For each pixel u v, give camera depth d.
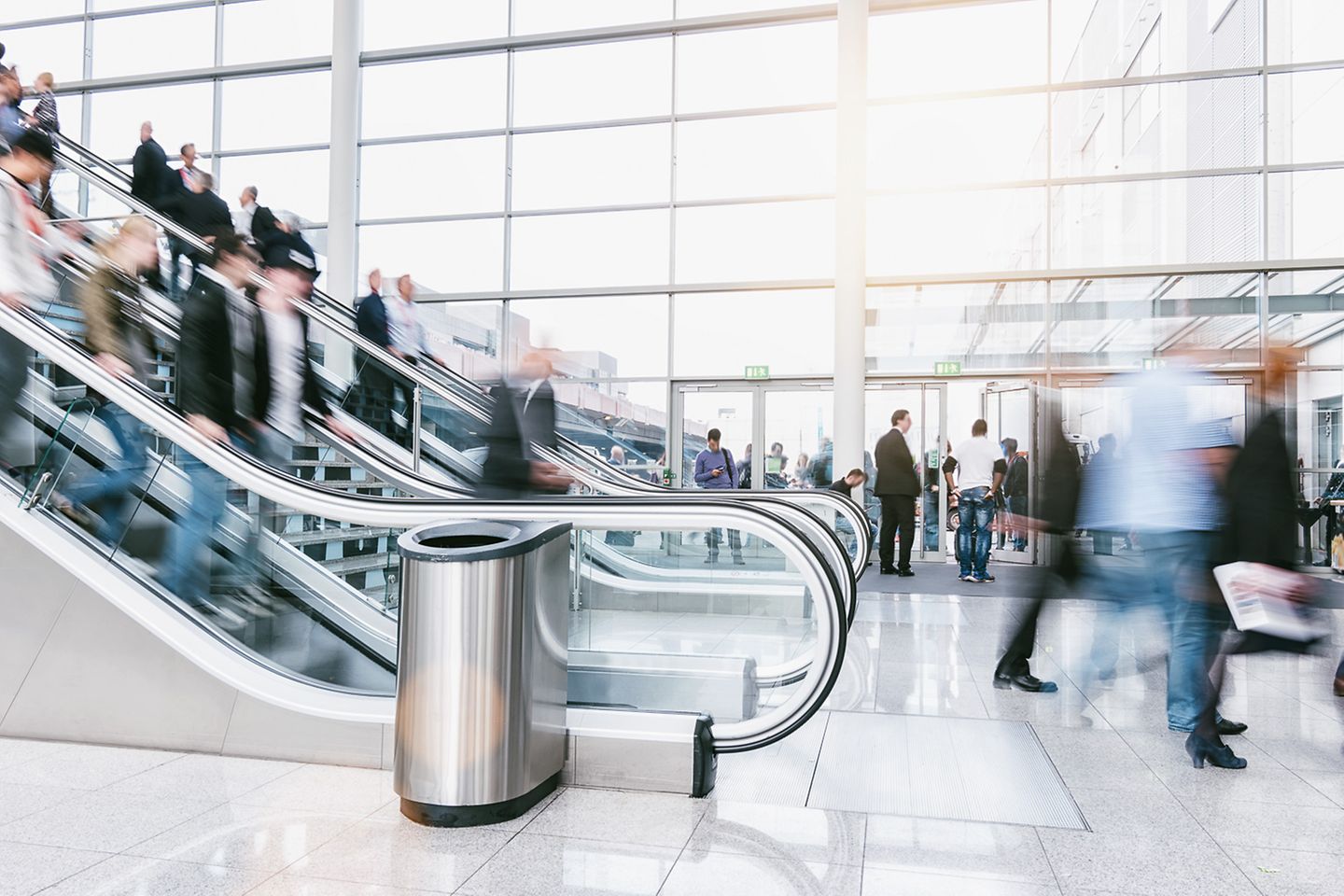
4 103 6.12
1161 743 3.77
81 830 2.79
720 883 2.45
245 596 3.84
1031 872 2.54
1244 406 10.19
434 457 6.85
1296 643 3.40
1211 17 10.34
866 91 10.09
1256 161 10.19
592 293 11.52
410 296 8.28
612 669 3.47
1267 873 2.54
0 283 5.17
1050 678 4.93
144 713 3.62
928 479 11.16
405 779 2.90
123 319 5.38
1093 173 10.61
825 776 3.36
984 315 10.86
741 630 4.32
